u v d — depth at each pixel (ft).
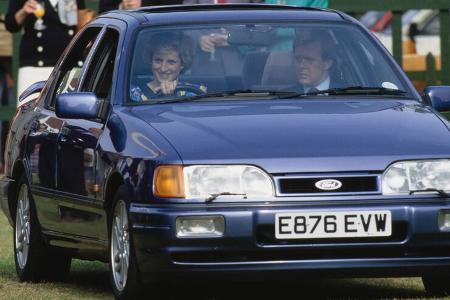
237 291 60.44
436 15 152.35
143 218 52.24
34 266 66.80
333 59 61.36
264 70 60.49
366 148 52.70
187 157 51.96
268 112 56.34
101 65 63.62
